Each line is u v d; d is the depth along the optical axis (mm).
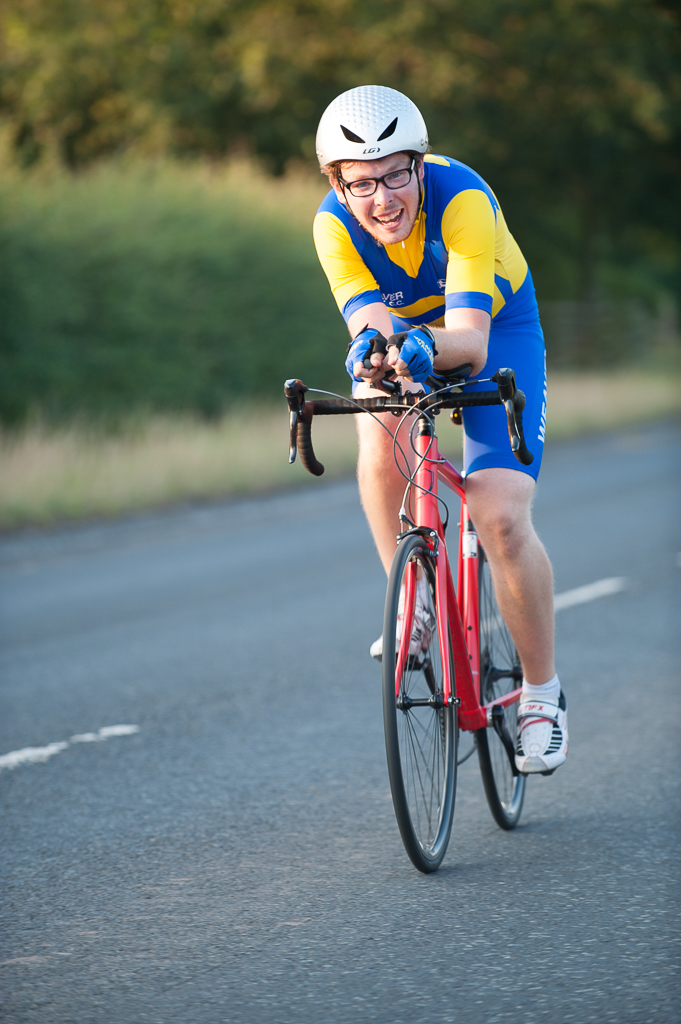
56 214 43062
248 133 72000
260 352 50438
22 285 41000
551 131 79750
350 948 7668
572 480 36312
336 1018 6719
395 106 8625
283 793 10992
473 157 75562
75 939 7961
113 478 33469
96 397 43656
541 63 75000
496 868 9078
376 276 9766
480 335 8781
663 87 78562
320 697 14320
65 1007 6977
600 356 88625
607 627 17406
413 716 8945
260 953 7641
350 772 11562
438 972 7262
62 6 69312
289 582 22078
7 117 72438
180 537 28344
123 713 13859
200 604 20344
